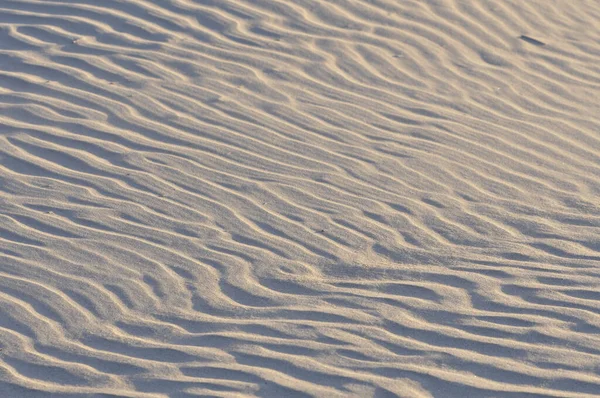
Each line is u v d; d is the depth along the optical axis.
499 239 13.01
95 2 19.27
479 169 14.89
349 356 10.48
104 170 14.55
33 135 15.39
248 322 11.18
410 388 9.91
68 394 9.98
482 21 19.77
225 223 13.31
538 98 17.27
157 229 13.12
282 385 9.98
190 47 18.14
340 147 15.41
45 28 18.44
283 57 18.03
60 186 14.11
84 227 13.12
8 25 18.48
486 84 17.66
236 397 9.80
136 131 15.62
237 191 14.10
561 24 20.02
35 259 12.38
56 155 14.90
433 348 10.59
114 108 16.25
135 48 18.02
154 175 14.45
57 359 10.55
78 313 11.34
